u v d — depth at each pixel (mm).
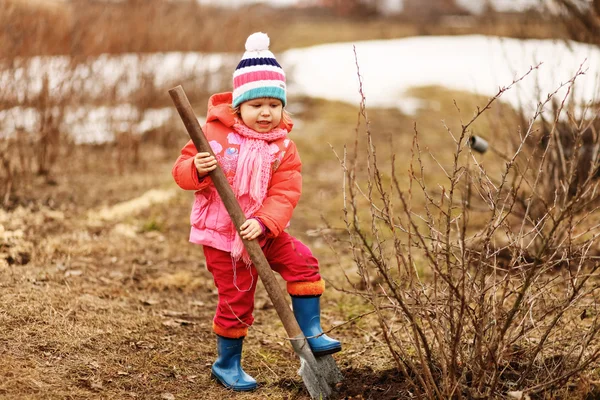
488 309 2682
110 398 2848
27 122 6723
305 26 21297
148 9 8172
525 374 2734
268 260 3018
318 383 2898
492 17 8297
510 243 2744
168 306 4023
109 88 7797
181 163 2879
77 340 3273
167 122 8133
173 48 9078
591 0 5512
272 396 3006
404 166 7707
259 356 3434
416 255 4895
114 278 4285
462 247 2525
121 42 7852
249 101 2873
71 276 4113
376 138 8961
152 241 5125
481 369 2535
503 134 5992
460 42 15898
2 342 3115
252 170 2871
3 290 3666
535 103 5875
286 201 2912
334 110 10258
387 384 3004
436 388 2512
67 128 7051
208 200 2947
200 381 3119
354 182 2631
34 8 6605
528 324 2982
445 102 10844
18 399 2689
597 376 2826
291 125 3047
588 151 4777
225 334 3039
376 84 11750
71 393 2816
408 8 23875
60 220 5285
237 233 2850
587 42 5723
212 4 10086
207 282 4492
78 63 6820
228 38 9516
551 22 5984
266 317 4012
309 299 2984
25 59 6098
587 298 3398
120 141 6953
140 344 3402
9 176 5484
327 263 4980
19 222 5023
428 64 13125
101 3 7941
